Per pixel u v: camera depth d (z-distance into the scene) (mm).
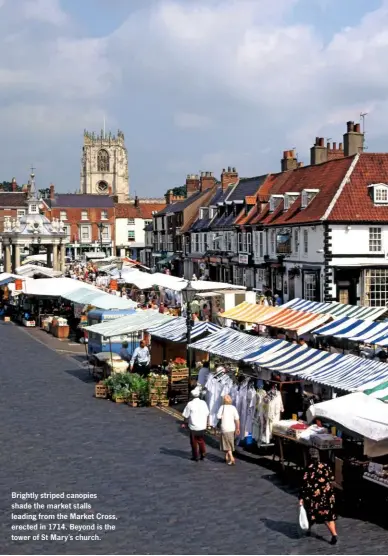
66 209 130125
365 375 19672
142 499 17375
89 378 33250
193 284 47062
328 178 53719
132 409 27203
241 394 21734
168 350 31344
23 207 130375
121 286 61750
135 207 135500
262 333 37156
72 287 48938
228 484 18547
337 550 14320
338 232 47969
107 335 31016
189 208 86938
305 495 14758
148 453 21391
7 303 62844
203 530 15422
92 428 24234
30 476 19172
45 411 26688
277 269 56531
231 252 68688
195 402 20844
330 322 30094
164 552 14250
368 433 15648
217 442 23016
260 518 16125
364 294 48469
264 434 20359
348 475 16562
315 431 18344
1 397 29016
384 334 27172
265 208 62094
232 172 81812
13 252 81750
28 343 45688
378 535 15102
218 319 42156
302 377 20547
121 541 14828
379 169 51406
